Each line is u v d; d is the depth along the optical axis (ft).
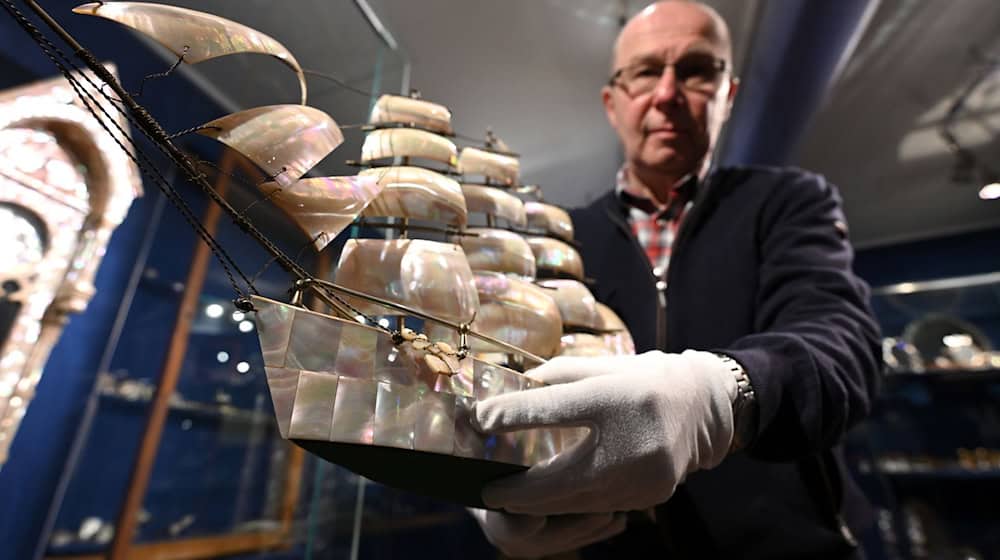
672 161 3.72
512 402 1.68
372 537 6.91
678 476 1.63
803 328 2.35
